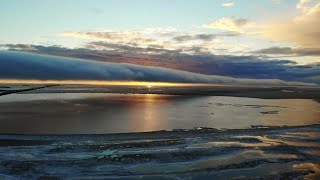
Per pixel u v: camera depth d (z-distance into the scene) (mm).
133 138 16781
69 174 11578
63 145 15117
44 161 12820
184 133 18078
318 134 18266
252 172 12109
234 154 14188
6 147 14711
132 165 12617
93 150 14383
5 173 11500
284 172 12102
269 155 14156
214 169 12352
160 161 13109
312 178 11523
